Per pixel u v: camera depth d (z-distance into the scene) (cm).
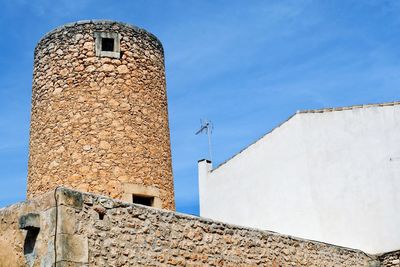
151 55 1094
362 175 1307
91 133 988
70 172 966
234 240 913
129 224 756
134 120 1021
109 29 1055
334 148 1352
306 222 1338
